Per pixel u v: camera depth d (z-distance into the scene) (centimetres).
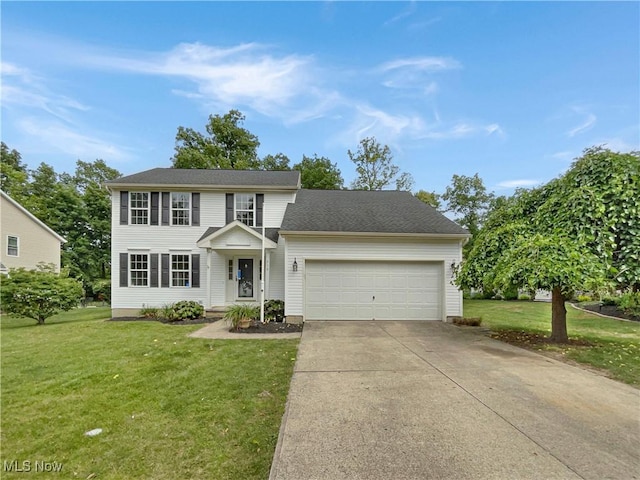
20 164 2988
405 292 1107
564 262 635
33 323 1123
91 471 280
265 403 415
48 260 2084
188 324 1040
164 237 1299
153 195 1304
